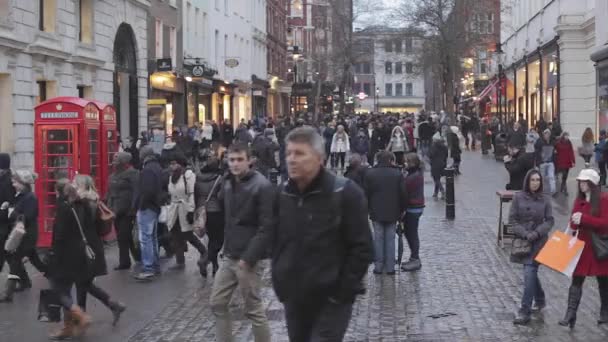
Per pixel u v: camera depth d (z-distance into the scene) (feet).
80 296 32.96
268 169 81.51
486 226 61.52
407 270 45.01
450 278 42.96
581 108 139.44
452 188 65.57
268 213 25.23
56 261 31.53
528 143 97.35
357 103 410.11
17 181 38.29
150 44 118.11
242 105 187.11
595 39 127.54
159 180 43.09
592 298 37.93
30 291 40.11
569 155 80.53
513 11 213.25
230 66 158.92
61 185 31.60
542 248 32.35
